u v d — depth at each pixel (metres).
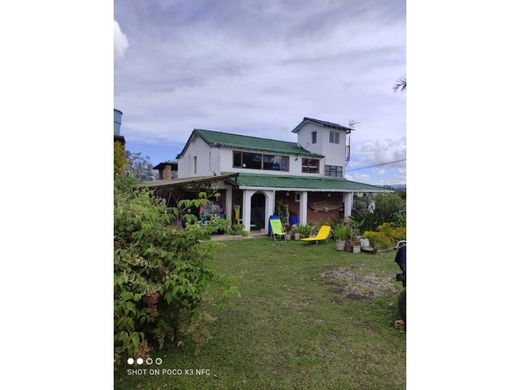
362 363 3.15
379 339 3.64
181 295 2.96
